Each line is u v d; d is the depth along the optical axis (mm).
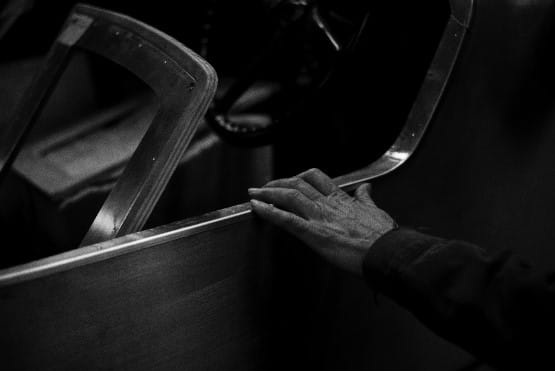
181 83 794
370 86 1438
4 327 609
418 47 1327
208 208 1780
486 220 1173
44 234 1621
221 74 1808
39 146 1712
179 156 769
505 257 589
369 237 686
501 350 561
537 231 1245
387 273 626
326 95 1341
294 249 830
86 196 1620
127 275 672
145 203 753
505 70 1102
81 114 1828
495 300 559
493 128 1109
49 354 649
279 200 757
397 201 1019
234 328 798
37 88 1053
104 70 1847
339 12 1278
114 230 751
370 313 1030
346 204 752
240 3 1513
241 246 761
